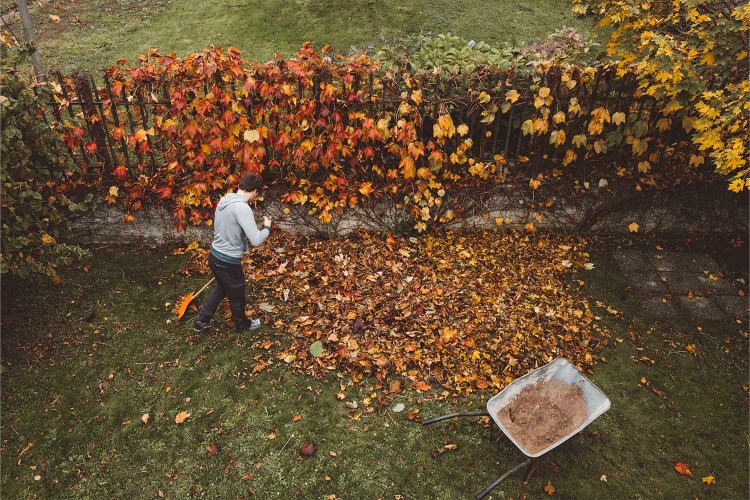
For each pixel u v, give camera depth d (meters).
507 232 6.67
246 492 3.92
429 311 5.46
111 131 6.33
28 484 3.91
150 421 4.38
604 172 6.60
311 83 5.82
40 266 4.88
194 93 5.61
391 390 4.68
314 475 4.03
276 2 11.93
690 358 5.21
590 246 6.61
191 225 6.29
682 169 6.65
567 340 5.25
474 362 4.96
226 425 4.36
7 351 4.89
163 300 5.59
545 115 6.02
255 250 6.18
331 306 5.49
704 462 4.28
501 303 5.62
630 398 4.77
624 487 4.07
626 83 5.98
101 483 3.94
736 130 4.59
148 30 10.93
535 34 11.10
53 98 5.52
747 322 5.65
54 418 4.37
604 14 5.77
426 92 5.96
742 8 4.39
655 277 6.19
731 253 6.62
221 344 5.09
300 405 4.54
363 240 6.43
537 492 3.99
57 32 10.66
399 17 11.39
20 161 4.72
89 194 6.00
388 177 6.32
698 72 5.25
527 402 4.12
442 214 6.51
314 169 6.11
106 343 5.06
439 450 4.23
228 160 6.06
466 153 6.50
